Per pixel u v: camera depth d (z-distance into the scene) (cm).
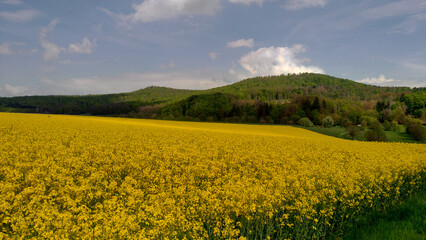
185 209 717
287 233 688
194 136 2453
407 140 5375
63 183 852
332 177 1032
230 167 1251
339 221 804
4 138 1678
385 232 700
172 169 1146
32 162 1141
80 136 2052
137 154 1362
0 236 521
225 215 681
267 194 753
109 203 682
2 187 758
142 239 539
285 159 1432
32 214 601
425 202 912
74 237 539
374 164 1283
